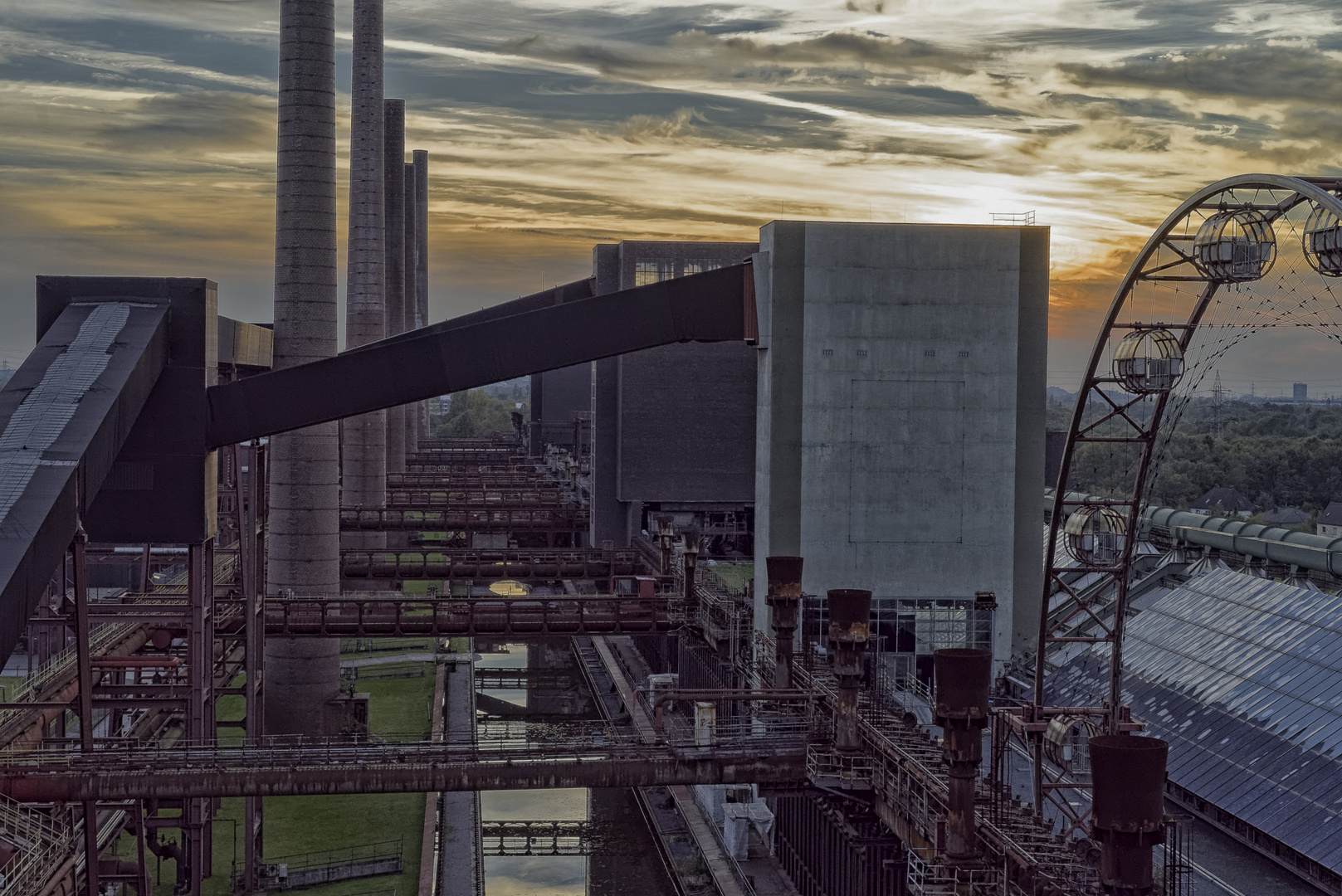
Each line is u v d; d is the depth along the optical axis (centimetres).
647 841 6962
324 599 6856
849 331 6994
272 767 4144
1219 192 3528
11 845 3550
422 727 8288
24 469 3909
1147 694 6425
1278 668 5925
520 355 5959
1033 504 7119
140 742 5000
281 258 7450
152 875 5581
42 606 5341
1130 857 2797
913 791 3981
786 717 4859
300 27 7362
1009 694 6938
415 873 5672
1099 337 4203
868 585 7069
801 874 5703
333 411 5506
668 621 7038
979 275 7031
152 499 5128
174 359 5181
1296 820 4822
